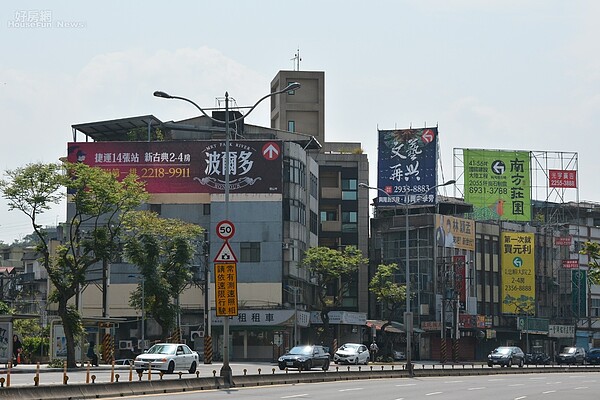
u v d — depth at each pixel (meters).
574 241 139.88
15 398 31.36
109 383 36.88
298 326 101.88
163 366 55.03
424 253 119.44
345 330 115.81
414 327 118.19
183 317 101.06
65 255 66.44
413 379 60.19
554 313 135.62
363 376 59.44
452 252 121.38
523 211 127.12
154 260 79.81
